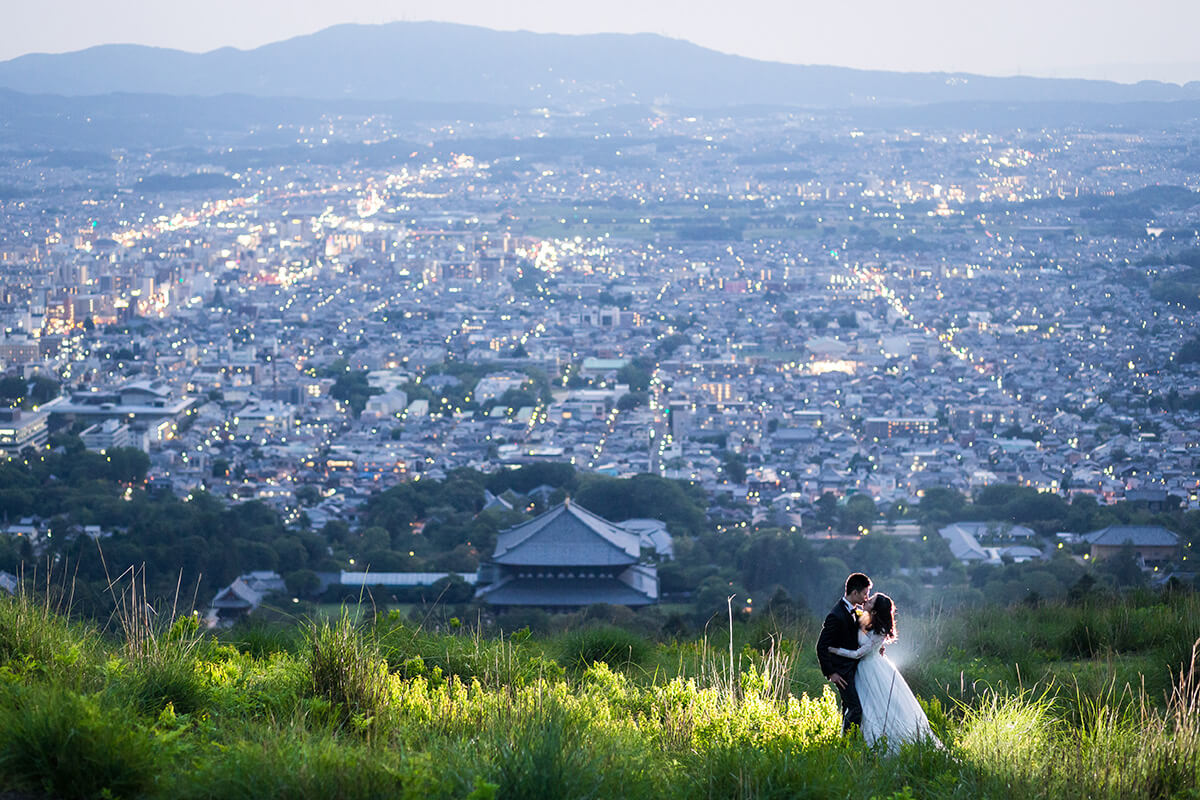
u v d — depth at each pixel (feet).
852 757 36.86
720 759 35.68
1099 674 52.75
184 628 47.67
